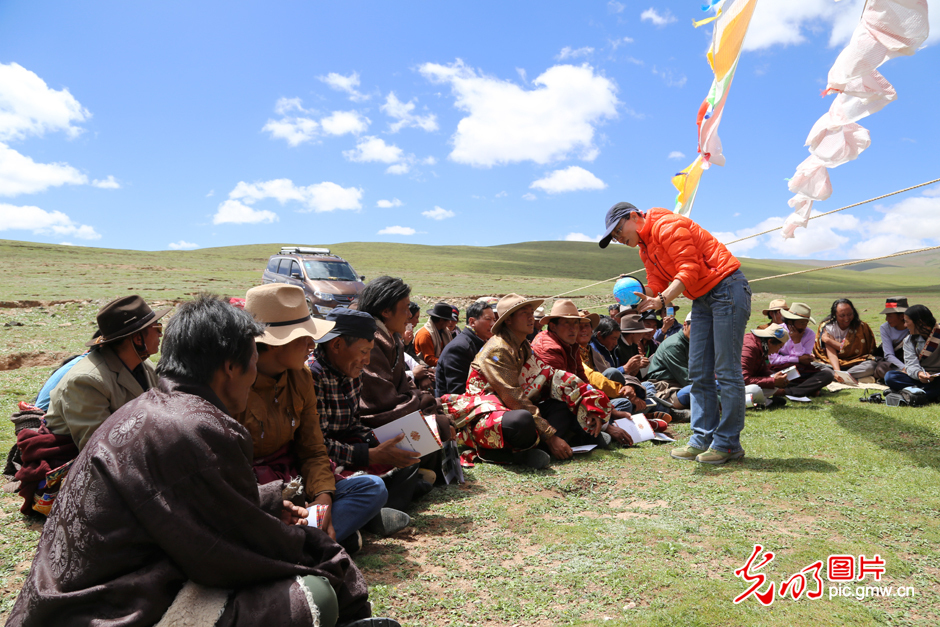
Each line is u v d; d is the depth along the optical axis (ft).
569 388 16.43
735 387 14.78
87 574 5.06
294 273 60.59
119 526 5.07
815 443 16.46
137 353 11.27
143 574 5.12
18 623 5.10
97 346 10.87
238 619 5.39
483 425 15.29
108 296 68.74
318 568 6.23
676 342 21.70
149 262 181.47
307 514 8.47
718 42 19.29
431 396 14.69
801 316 23.70
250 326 6.29
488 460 15.60
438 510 12.03
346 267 62.75
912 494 12.27
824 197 17.42
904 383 21.27
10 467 11.83
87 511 5.09
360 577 6.68
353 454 11.15
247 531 5.61
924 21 12.93
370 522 10.85
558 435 16.48
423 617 8.00
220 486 5.34
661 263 15.67
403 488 11.84
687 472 14.46
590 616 7.88
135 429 5.29
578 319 17.63
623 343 22.85
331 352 11.49
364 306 13.46
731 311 14.82
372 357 13.20
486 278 188.75
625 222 16.07
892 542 10.15
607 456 16.11
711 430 15.56
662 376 22.33
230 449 5.50
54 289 78.02
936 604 8.18
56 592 5.03
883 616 7.81
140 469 5.13
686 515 11.56
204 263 191.21
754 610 7.96
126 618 4.97
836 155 16.21
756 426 18.61
